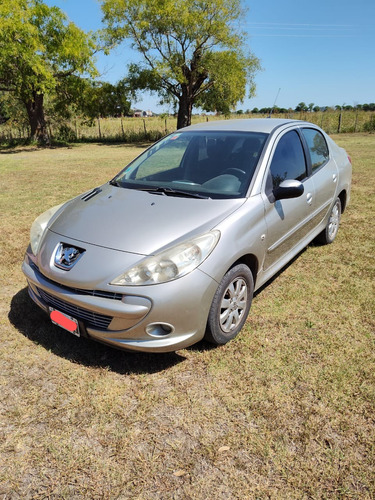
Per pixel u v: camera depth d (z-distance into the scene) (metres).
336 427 2.30
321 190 4.26
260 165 3.34
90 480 2.00
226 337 2.98
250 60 25.80
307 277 4.21
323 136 4.79
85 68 25.11
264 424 2.33
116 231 2.82
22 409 2.45
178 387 2.63
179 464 2.08
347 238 5.34
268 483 1.98
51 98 29.00
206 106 30.14
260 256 3.17
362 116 29.80
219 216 2.88
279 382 2.66
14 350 3.02
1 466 2.08
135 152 19.98
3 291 3.97
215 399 2.52
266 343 3.08
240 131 3.79
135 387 2.63
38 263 2.94
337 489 1.94
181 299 2.54
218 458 2.11
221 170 3.41
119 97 28.42
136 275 2.52
